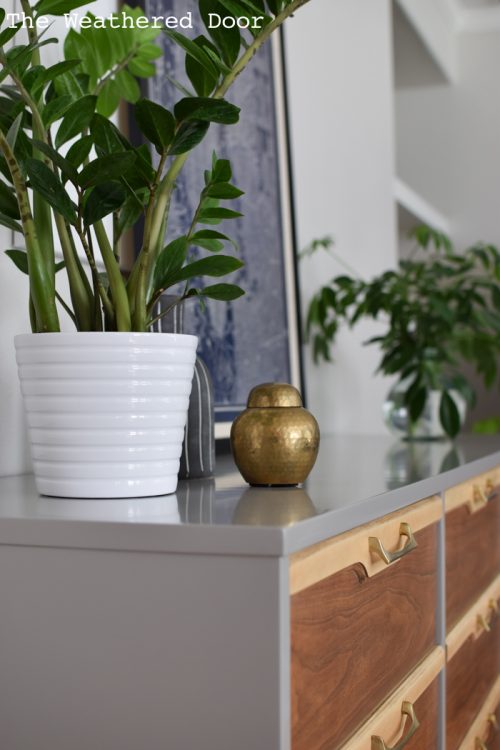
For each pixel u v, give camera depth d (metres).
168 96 1.72
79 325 1.02
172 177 1.06
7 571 0.86
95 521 0.82
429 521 1.25
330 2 2.80
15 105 1.00
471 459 1.61
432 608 1.29
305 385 2.28
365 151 3.10
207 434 1.30
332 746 0.89
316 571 0.84
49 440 0.99
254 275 2.07
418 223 4.85
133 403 0.98
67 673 0.84
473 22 5.11
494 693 1.76
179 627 0.80
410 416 2.29
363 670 0.98
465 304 2.51
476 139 5.16
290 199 2.29
